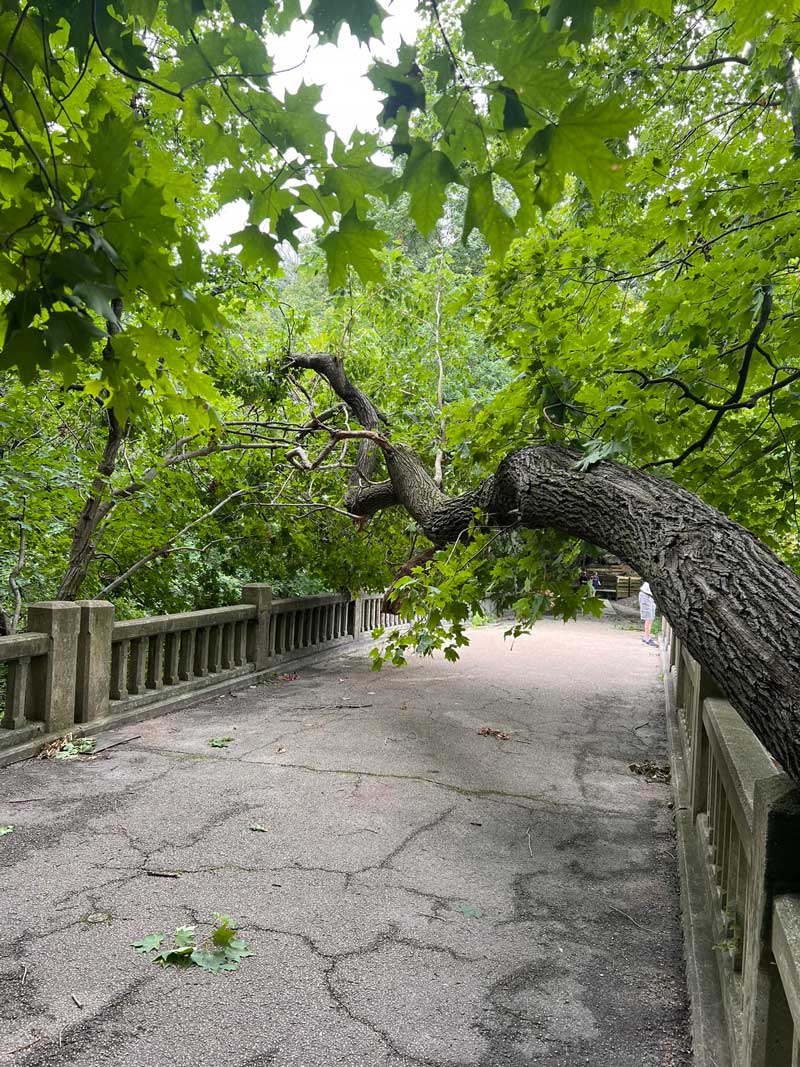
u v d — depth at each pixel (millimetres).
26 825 3961
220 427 1792
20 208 1274
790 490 4398
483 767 5410
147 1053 2221
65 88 1540
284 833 3979
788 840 1807
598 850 3965
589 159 1354
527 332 4168
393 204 1578
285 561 9578
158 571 8109
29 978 2578
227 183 1673
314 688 8125
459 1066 2227
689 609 2447
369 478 7969
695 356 3855
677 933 3105
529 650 12172
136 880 3357
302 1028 2367
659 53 4945
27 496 5746
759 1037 1832
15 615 6273
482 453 4766
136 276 1337
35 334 1234
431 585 4621
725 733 3002
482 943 2955
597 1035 2408
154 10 1402
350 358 8867
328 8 1290
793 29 3314
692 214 3441
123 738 5691
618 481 3424
